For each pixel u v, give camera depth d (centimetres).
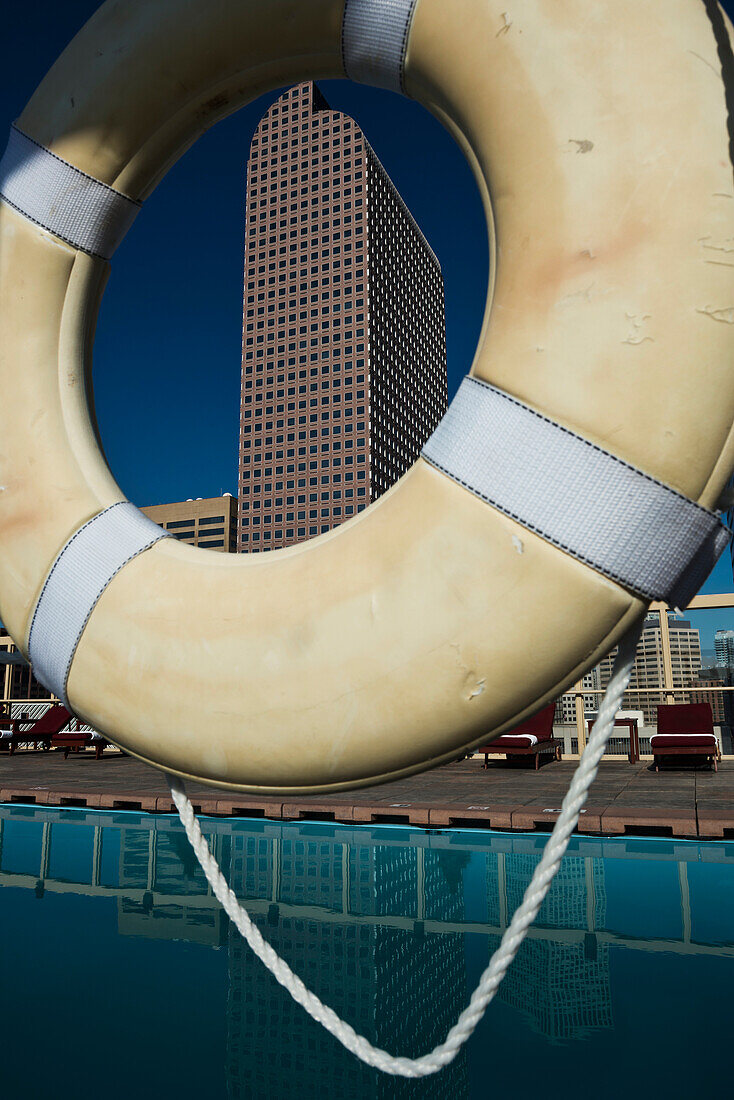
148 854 485
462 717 98
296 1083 195
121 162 135
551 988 258
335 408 10025
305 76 133
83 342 138
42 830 563
